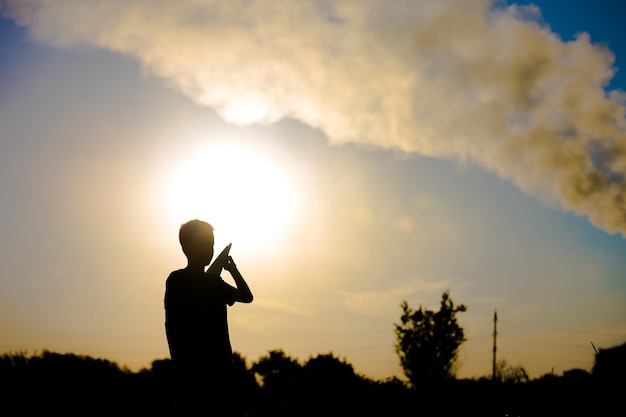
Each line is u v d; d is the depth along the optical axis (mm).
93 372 30766
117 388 28141
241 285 4008
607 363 6883
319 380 28156
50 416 22266
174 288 3779
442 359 40562
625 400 6566
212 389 3580
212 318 3727
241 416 3688
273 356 50062
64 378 29500
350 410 25406
